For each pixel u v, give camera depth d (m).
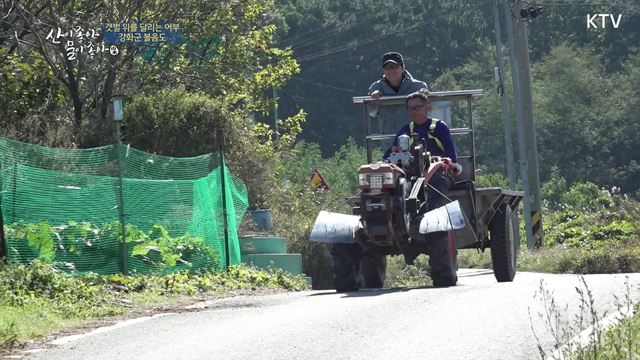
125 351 38.53
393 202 54.16
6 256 59.25
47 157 65.38
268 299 55.38
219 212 72.62
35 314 50.31
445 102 67.38
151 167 71.50
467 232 59.78
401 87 67.19
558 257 106.38
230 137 100.88
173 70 120.25
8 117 97.56
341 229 57.22
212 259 70.38
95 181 63.84
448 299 47.09
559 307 43.28
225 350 37.03
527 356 34.12
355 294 54.78
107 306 55.22
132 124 98.75
